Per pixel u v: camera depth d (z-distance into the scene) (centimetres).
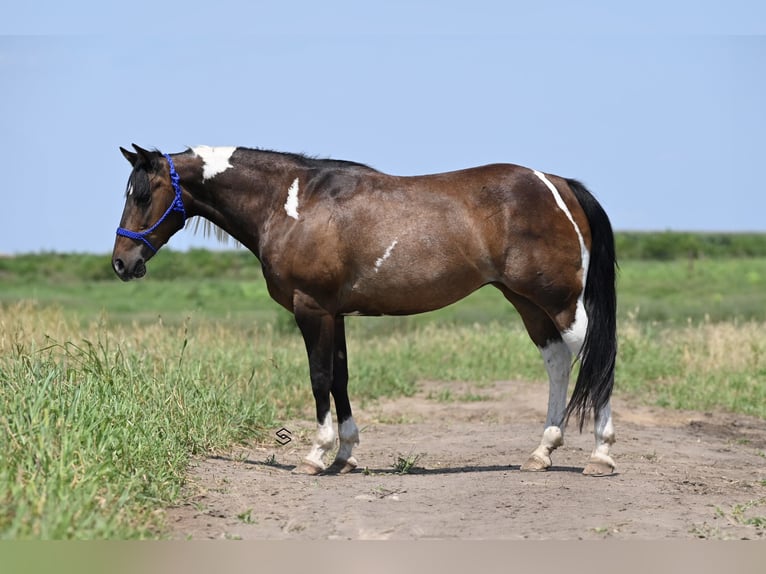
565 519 879
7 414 934
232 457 1189
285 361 1792
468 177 1088
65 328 1600
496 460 1223
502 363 2166
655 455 1259
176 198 1125
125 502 820
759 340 2117
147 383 1223
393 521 863
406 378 1980
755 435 1474
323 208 1074
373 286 1073
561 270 1065
